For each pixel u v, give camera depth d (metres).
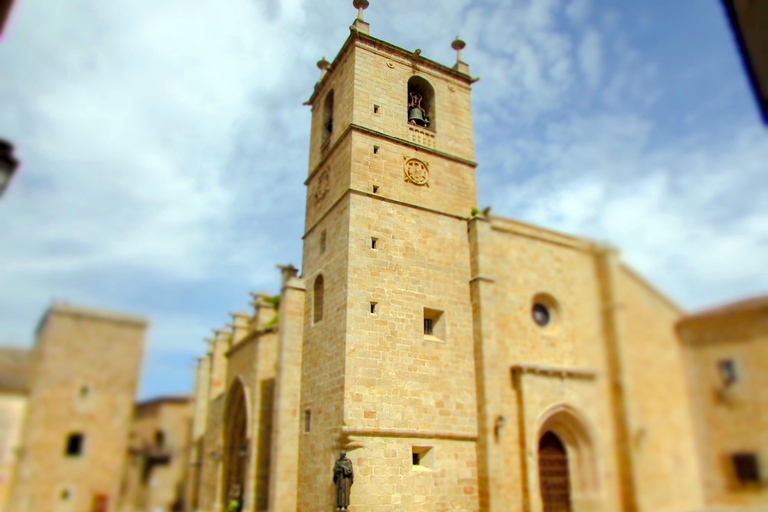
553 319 26.12
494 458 25.00
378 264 27.28
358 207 27.86
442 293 28.25
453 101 33.81
